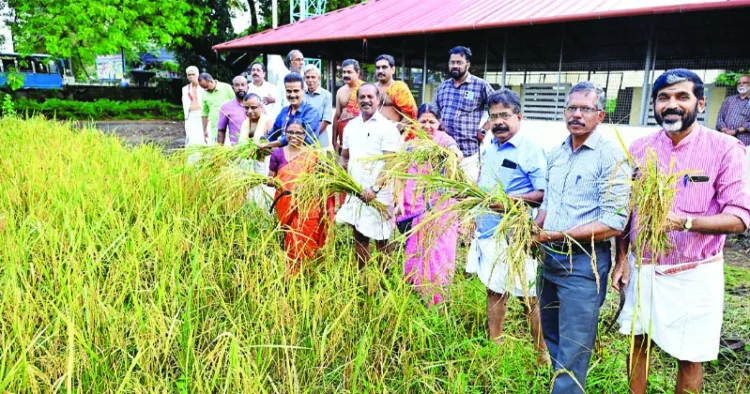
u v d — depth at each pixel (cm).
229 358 252
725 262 583
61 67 3153
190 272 355
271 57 1664
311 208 414
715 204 273
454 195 330
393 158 388
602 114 281
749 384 341
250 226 433
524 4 1031
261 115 609
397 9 1383
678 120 266
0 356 254
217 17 2494
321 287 329
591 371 338
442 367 313
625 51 1242
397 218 428
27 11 1848
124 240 354
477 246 371
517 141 354
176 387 268
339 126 680
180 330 288
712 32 1137
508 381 309
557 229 293
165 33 1995
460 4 1227
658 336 292
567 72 1293
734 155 263
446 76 1403
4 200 451
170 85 2984
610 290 471
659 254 284
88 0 1794
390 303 324
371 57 1623
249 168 491
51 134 789
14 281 287
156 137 1764
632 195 262
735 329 412
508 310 418
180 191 465
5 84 2492
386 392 269
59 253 338
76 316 279
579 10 885
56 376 249
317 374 283
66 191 463
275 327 290
